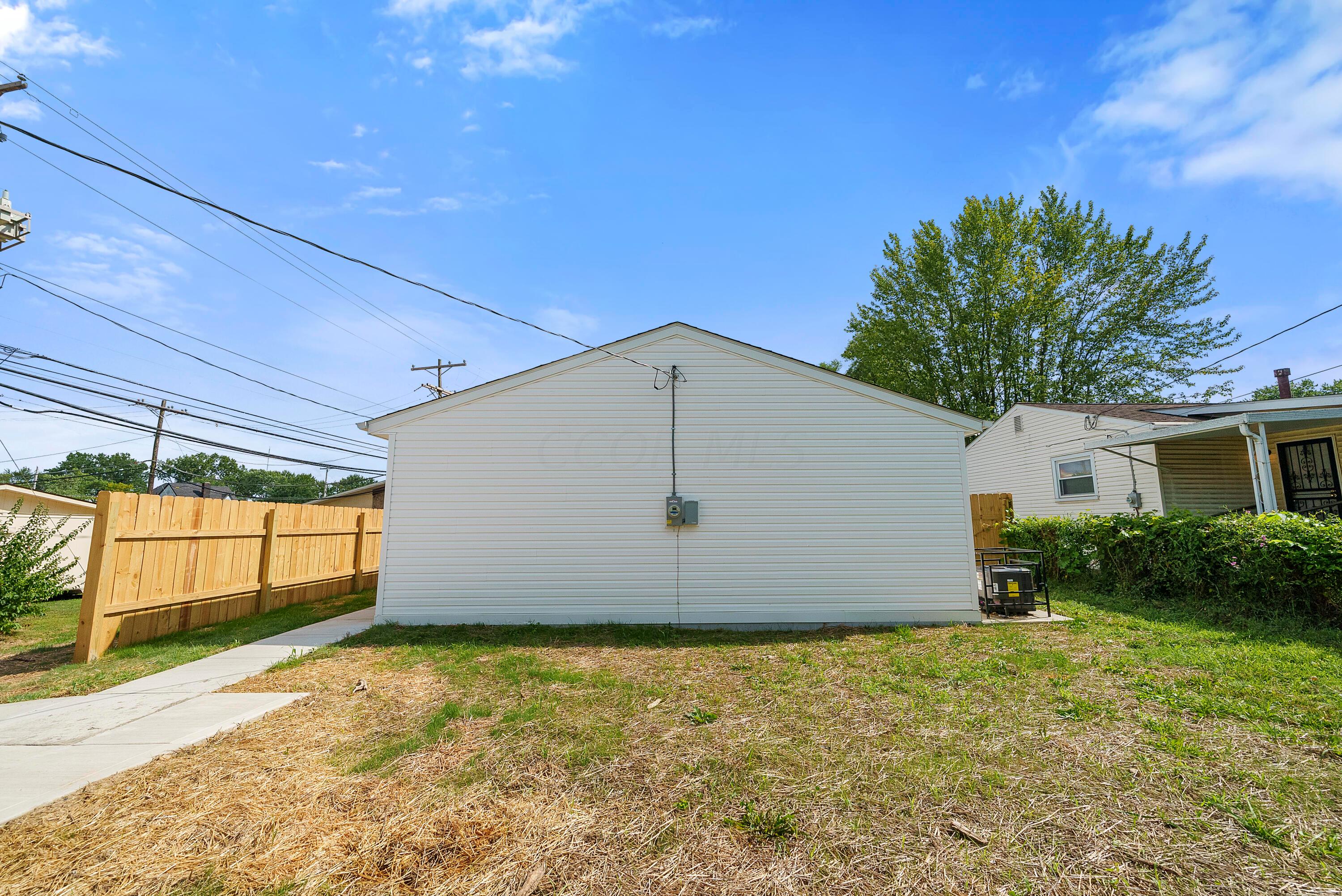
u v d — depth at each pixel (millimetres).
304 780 3359
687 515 8016
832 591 7973
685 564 8023
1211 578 7941
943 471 8172
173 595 7574
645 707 4562
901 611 7914
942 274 23641
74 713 4562
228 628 8070
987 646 6340
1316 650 5641
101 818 2930
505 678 5371
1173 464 11070
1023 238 23750
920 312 24500
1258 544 7164
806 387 8305
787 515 8094
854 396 8289
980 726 4055
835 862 2539
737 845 2678
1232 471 11336
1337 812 2861
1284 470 10758
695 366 8344
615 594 7965
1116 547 9461
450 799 3121
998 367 23500
